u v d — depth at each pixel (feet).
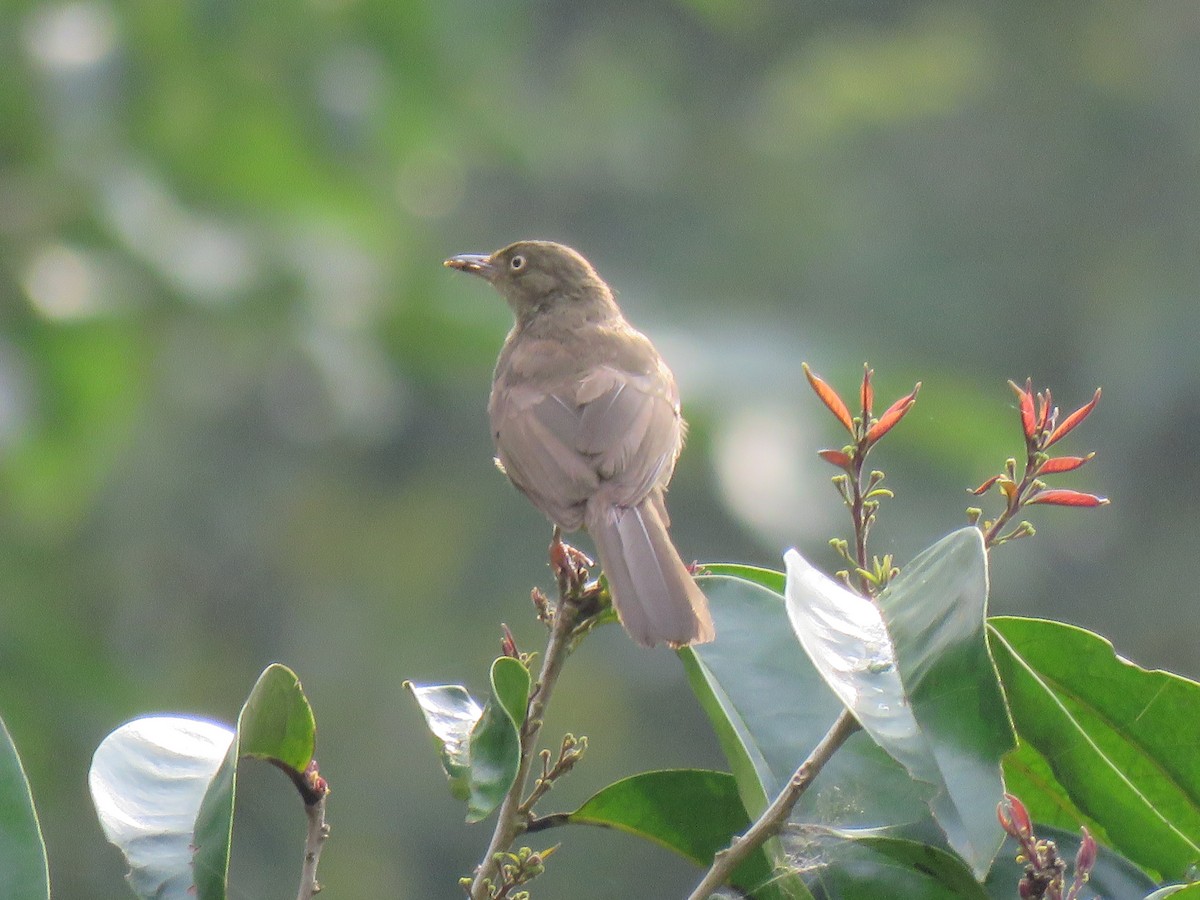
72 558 53.93
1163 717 15.02
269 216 49.03
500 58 59.06
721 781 15.57
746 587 16.30
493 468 65.92
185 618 58.08
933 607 13.42
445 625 64.39
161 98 49.67
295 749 14.99
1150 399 68.28
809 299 74.08
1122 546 66.54
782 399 42.75
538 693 15.14
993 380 71.87
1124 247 73.00
